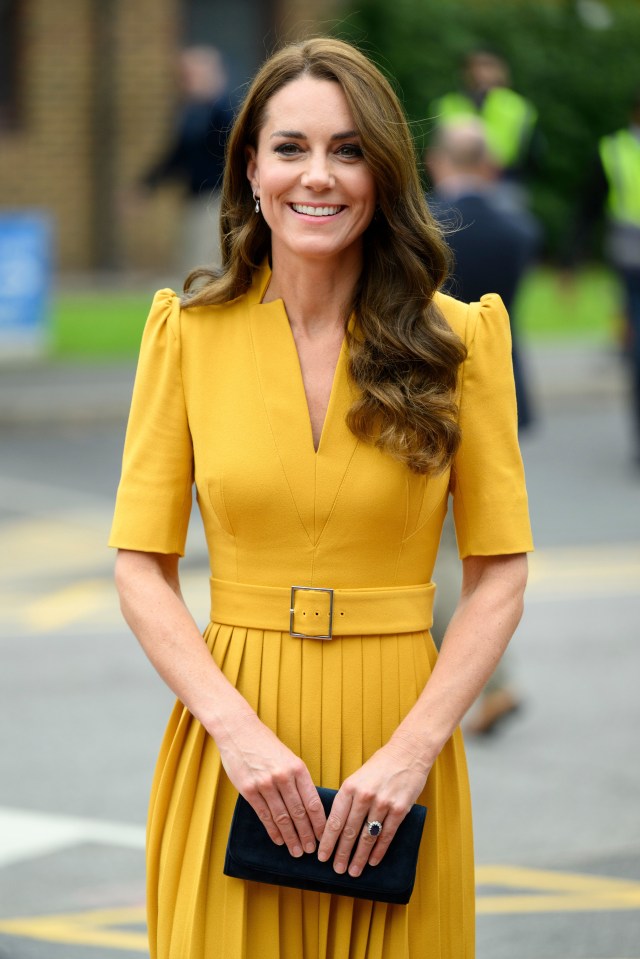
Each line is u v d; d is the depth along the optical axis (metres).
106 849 11.33
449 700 5.98
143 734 13.87
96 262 43.81
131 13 43.06
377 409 5.95
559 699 14.92
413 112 45.03
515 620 6.21
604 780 12.77
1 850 11.29
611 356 33.59
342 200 6.01
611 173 26.56
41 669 15.73
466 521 6.25
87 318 36.94
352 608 6.04
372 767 5.83
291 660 6.05
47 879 10.80
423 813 5.92
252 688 6.06
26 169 43.09
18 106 43.03
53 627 17.25
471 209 14.23
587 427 30.38
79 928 9.98
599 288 45.09
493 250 14.20
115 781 12.72
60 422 28.91
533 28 47.97
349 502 5.99
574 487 24.80
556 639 16.91
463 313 6.26
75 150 43.47
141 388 6.25
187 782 6.17
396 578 6.13
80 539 21.09
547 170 48.72
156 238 44.12
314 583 6.04
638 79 48.94
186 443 6.24
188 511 6.30
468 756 13.41
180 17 44.09
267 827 5.85
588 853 11.23
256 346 6.15
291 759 5.82
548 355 35.19
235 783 5.85
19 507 22.92
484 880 10.76
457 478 6.24
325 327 6.20
